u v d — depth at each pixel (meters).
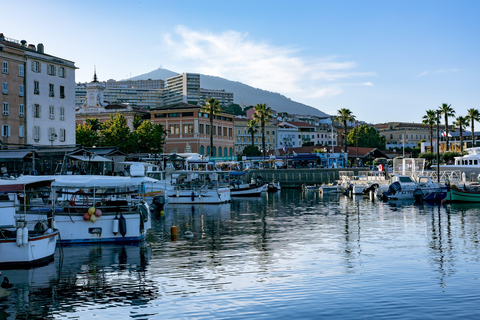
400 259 26.39
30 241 24.94
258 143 180.12
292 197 78.69
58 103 76.62
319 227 39.66
